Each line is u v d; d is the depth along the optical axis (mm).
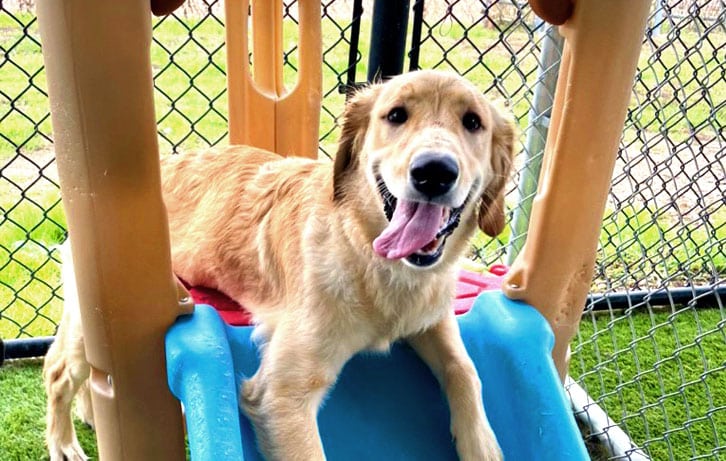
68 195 527
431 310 631
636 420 921
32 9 1462
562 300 683
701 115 1580
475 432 606
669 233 1324
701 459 853
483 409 637
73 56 479
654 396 967
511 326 653
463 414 615
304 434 567
